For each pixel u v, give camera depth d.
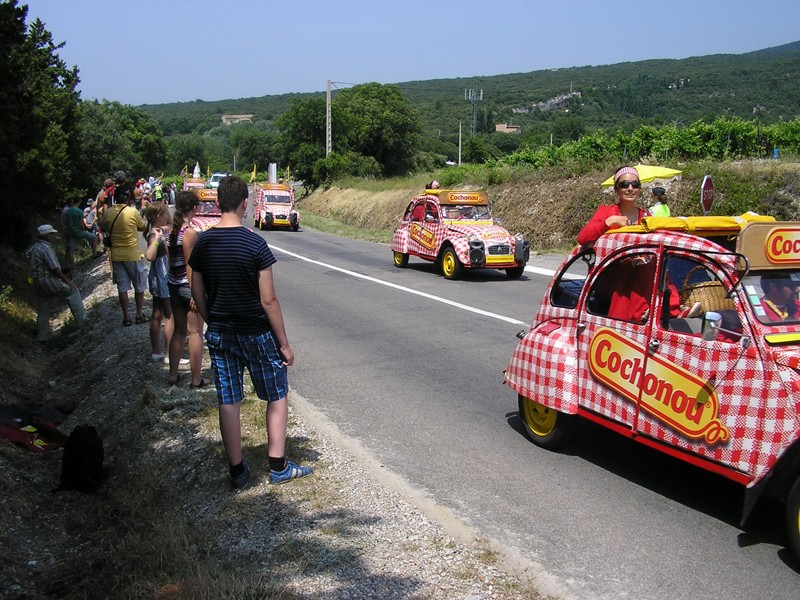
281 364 5.46
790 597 3.97
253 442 6.34
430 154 95.00
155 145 79.31
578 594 4.01
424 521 4.88
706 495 5.31
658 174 18.97
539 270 18.44
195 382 7.89
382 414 7.31
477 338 10.70
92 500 5.96
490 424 6.98
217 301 5.29
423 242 18.36
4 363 9.53
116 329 11.14
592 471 5.78
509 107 183.00
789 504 4.16
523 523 4.89
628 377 5.20
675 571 4.25
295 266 19.81
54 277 11.75
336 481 5.56
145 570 4.54
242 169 122.12
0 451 6.52
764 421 4.22
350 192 44.69
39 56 24.83
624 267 5.33
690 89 155.88
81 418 8.03
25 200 16.45
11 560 4.86
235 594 4.00
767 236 4.60
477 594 4.00
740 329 4.52
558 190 24.53
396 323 11.89
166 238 8.82
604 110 157.00
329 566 4.32
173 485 5.86
